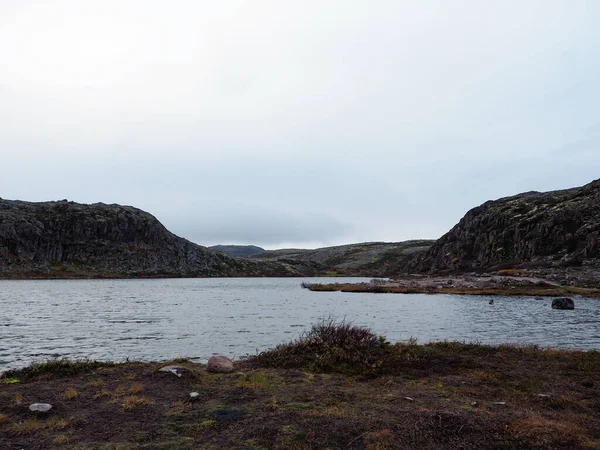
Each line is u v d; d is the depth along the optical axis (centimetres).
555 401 954
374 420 803
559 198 12175
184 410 880
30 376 1191
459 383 1135
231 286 11006
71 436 736
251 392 1020
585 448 695
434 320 3359
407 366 1323
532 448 698
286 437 729
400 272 17262
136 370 1270
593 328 2914
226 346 2141
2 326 2972
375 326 2958
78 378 1172
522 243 10975
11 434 744
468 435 741
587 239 9244
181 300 5750
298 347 1502
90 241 16888
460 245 13600
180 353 1955
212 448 687
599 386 1119
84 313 3916
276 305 4931
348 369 1280
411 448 692
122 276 16088
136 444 702
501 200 14800
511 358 1487
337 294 7212
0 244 14388
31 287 9181
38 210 17262
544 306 4631
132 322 3216
